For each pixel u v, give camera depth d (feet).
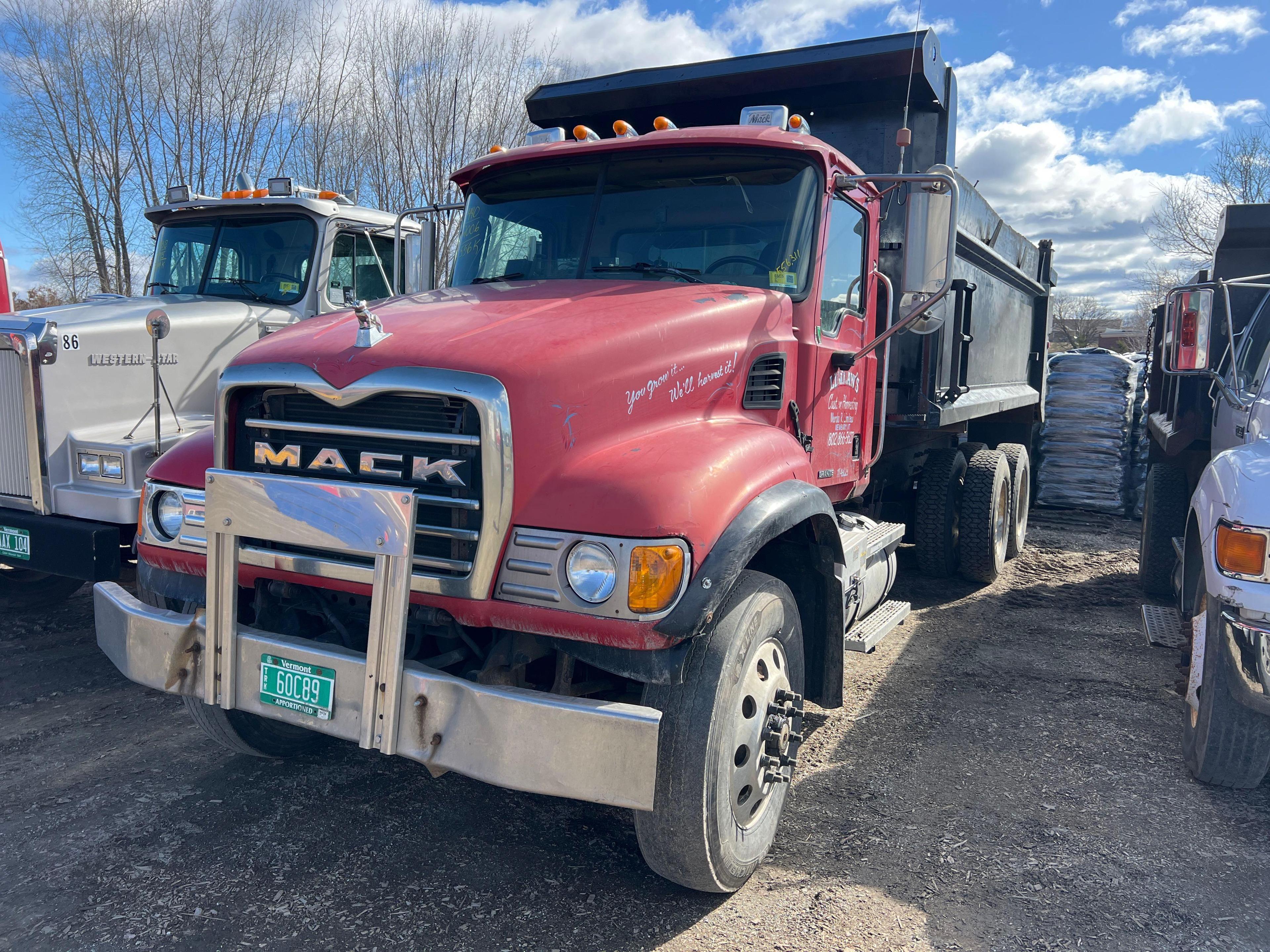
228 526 9.18
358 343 9.32
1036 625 20.43
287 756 12.92
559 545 8.43
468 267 14.56
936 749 13.61
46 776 12.41
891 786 12.36
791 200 12.98
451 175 15.07
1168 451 20.21
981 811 11.66
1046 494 36.35
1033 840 10.93
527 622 8.51
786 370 12.39
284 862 10.28
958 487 23.73
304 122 59.88
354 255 21.36
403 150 59.67
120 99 57.52
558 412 8.91
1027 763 13.15
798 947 8.85
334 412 9.40
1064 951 8.80
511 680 9.61
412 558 8.34
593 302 11.05
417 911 9.39
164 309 18.11
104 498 15.71
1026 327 29.37
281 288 20.57
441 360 8.86
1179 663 17.01
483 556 8.54
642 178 13.62
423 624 9.76
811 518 10.75
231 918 9.20
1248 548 11.07
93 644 18.38
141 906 9.37
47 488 16.19
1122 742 13.89
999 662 17.71
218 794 11.94
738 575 8.66
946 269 12.46
